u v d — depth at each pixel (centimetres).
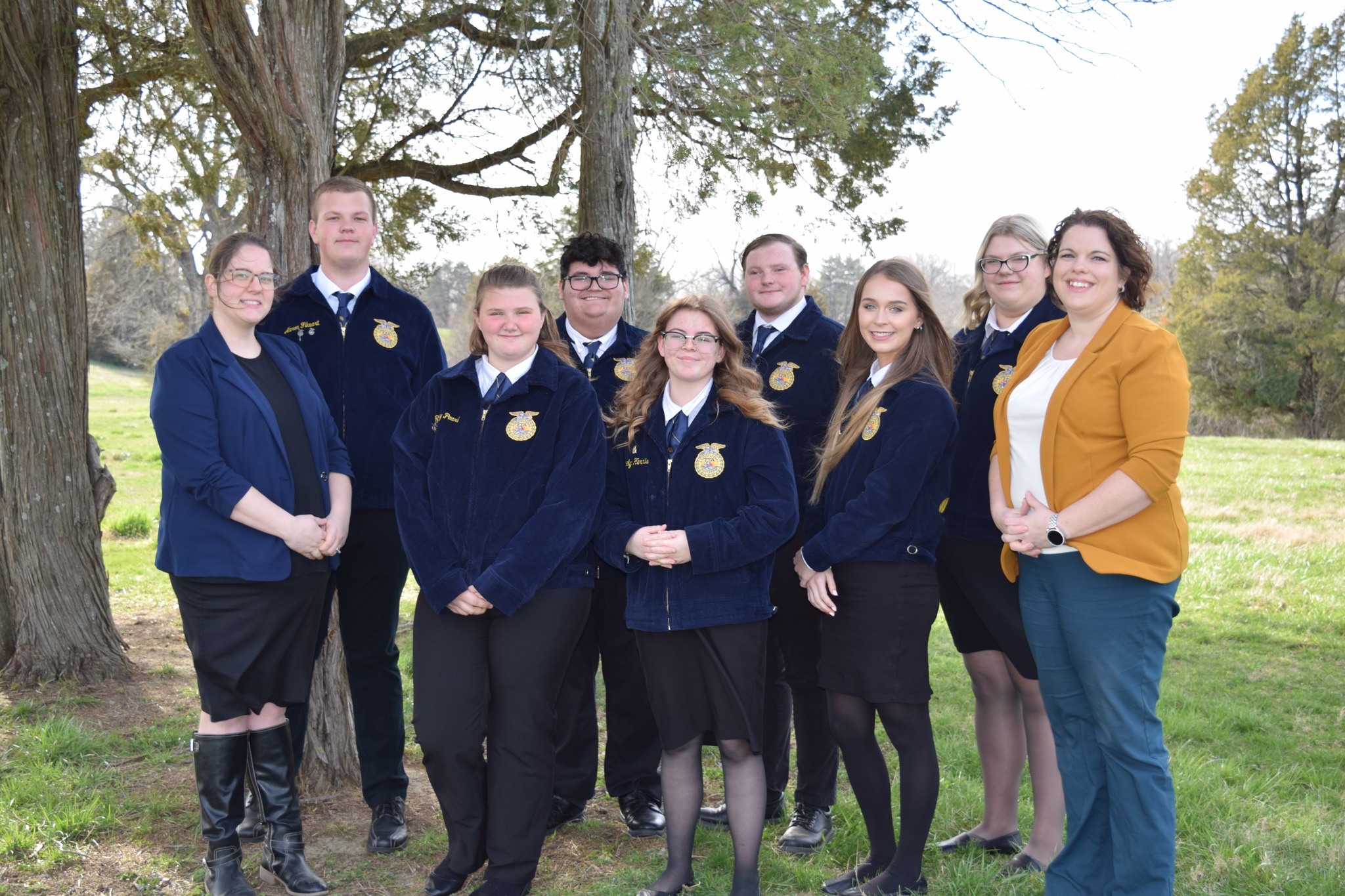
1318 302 2683
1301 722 482
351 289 328
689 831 284
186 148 688
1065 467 256
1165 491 241
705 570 270
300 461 290
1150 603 246
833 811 346
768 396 335
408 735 436
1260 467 1512
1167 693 524
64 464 509
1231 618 693
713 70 472
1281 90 2708
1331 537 962
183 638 603
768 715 341
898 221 749
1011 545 261
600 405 350
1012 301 302
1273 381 2722
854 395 304
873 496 276
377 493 323
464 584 273
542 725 281
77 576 512
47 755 392
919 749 282
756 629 279
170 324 2472
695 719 282
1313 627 662
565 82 537
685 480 284
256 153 361
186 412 268
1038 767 301
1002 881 288
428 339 342
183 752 405
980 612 301
